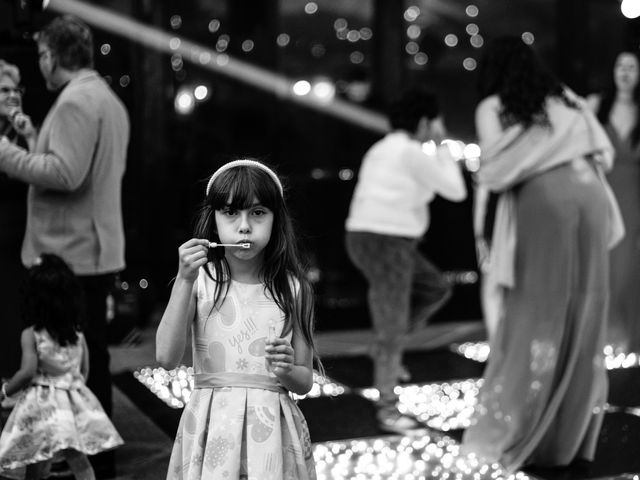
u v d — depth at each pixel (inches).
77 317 155.3
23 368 151.3
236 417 109.3
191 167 324.8
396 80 333.7
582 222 172.7
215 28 331.3
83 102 162.6
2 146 161.3
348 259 326.0
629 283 262.2
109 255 169.8
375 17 334.0
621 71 255.8
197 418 111.1
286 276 114.7
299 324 113.8
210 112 331.6
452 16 351.6
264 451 108.3
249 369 111.7
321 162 346.6
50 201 166.4
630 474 172.6
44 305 152.4
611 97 260.1
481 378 242.7
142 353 259.4
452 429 200.5
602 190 175.3
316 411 213.2
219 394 111.0
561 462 176.4
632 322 264.8
